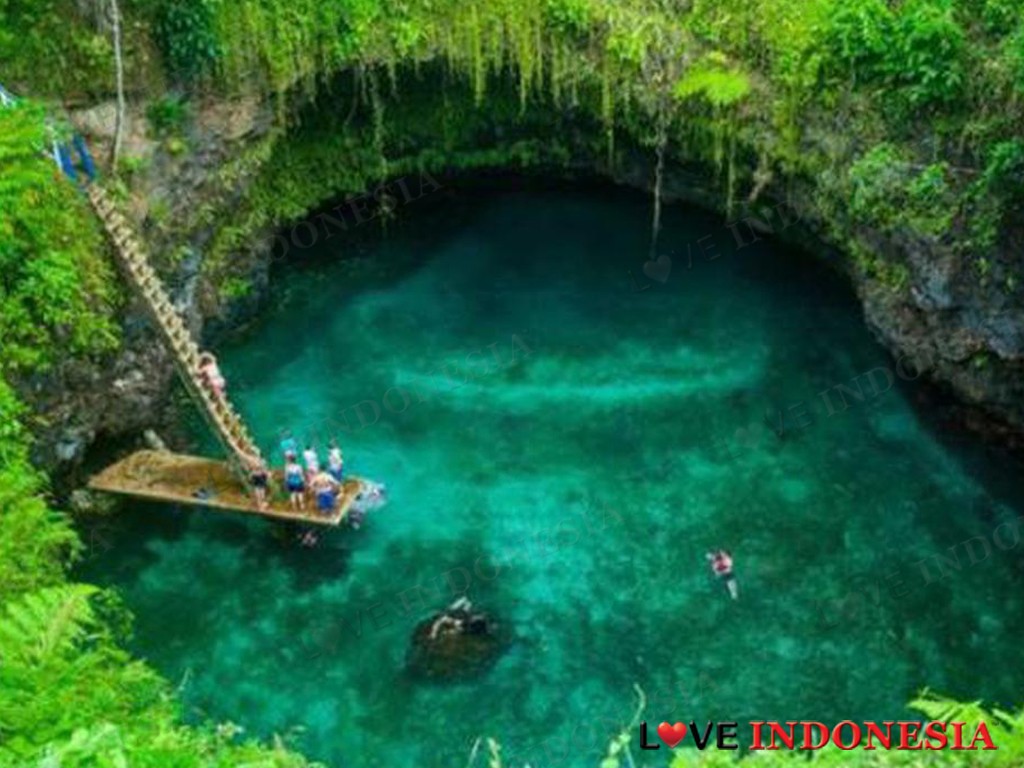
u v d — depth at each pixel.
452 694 14.15
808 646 14.69
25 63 16.56
